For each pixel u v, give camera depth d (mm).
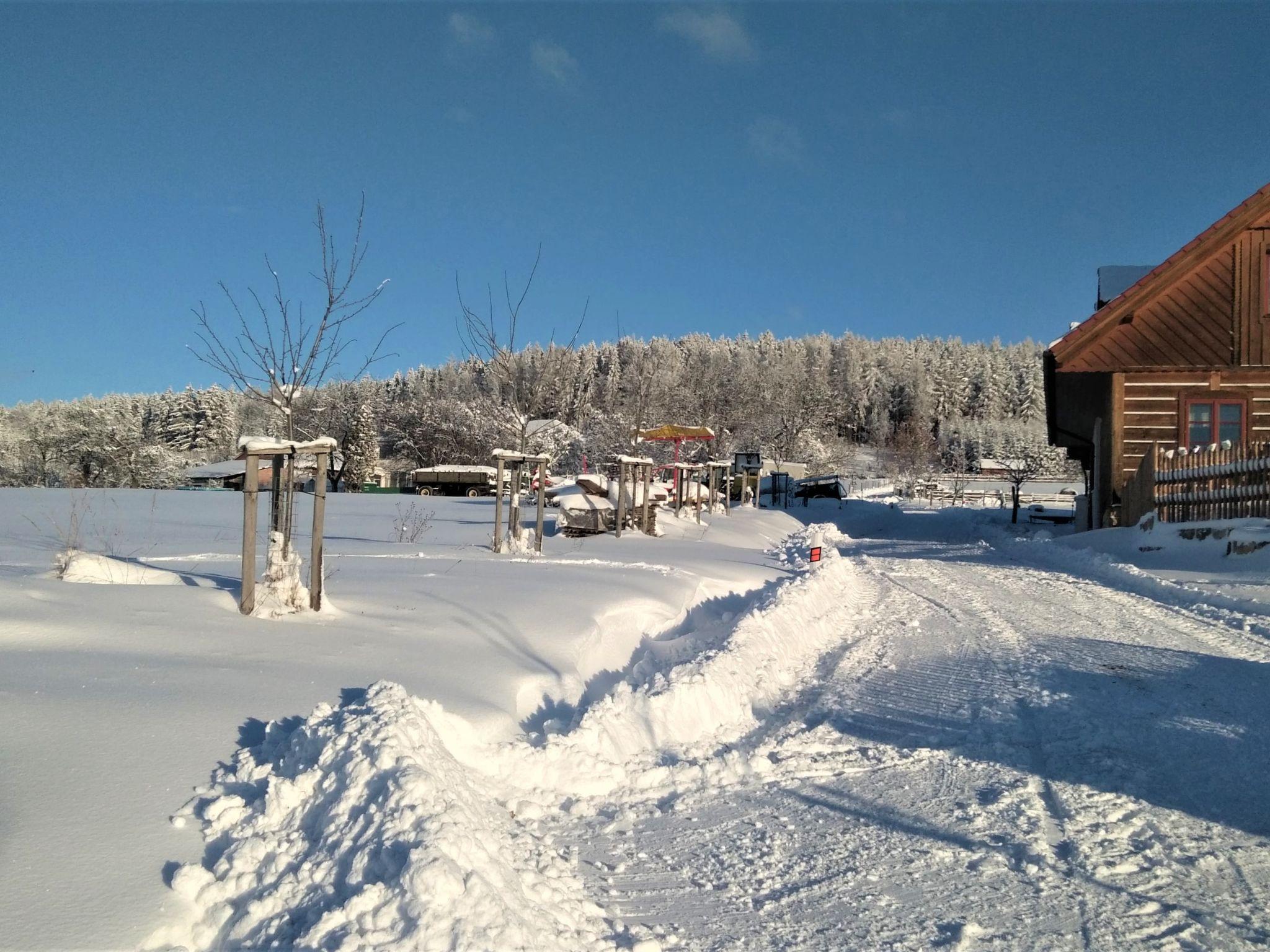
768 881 3980
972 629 11070
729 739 6277
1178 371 21203
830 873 4074
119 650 5559
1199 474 17375
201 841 3465
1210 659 8938
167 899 3057
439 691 5570
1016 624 11422
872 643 10211
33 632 5641
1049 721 6684
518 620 7949
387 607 7953
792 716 6961
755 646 8422
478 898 3000
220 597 7238
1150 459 19062
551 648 7340
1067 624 11320
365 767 3719
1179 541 16938
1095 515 24500
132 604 6680
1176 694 7430
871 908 3734
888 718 6867
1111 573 16344
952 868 4141
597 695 7062
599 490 21516
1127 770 5512
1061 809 4871
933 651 9648
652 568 13125
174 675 5191
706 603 12016
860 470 99500
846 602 13477
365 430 66500
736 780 5395
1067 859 4238
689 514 24484
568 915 3400
